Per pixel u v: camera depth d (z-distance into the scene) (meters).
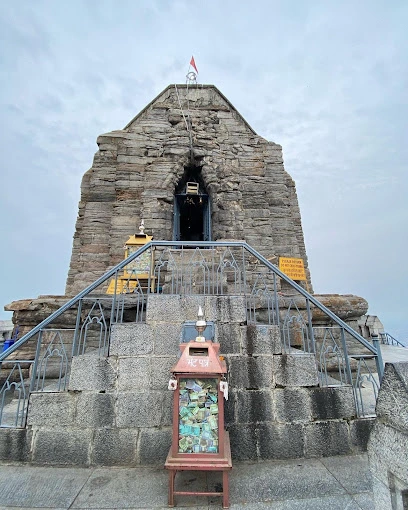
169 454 3.50
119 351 4.63
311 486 3.64
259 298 7.45
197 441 3.45
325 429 4.45
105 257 10.75
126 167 11.82
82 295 4.92
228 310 4.96
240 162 12.86
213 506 3.32
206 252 9.55
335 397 4.59
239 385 4.55
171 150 12.17
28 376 6.86
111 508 3.30
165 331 4.78
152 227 10.94
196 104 14.11
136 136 12.45
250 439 4.33
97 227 11.15
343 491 3.54
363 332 11.05
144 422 4.34
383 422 2.40
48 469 4.08
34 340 7.28
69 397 4.43
